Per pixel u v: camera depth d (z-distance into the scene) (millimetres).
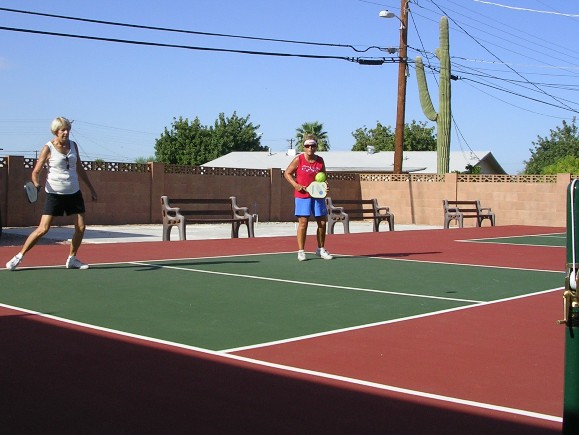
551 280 11469
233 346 6668
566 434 4008
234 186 30859
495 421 4801
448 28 33656
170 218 18141
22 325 7340
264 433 4488
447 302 9250
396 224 33344
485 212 31641
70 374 5664
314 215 13117
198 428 4551
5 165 24203
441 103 33781
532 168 63375
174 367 5914
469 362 6320
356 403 5102
